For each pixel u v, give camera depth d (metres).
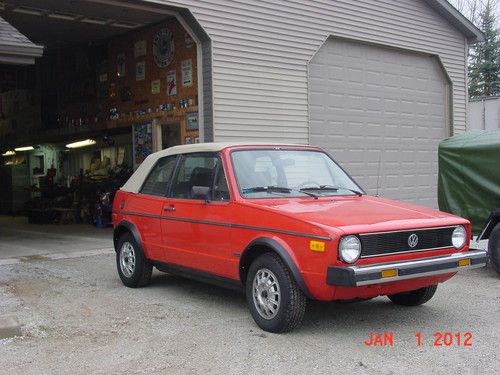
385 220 5.05
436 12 15.70
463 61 16.59
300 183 6.11
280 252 5.01
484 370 4.32
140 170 7.39
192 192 5.98
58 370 4.44
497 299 6.57
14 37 7.85
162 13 10.79
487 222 7.93
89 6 11.02
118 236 7.53
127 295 6.81
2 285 7.38
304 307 5.08
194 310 6.09
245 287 5.62
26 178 19.39
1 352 4.86
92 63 14.77
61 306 6.30
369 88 14.25
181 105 11.73
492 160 8.17
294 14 12.30
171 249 6.46
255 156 6.09
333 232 4.69
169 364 4.52
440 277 5.30
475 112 26.48
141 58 12.91
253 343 4.97
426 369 4.35
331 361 4.52
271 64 11.88
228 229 5.62
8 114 19.36
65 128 16.20
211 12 10.91
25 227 14.83
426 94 15.79
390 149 14.80
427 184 15.84
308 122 12.59
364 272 4.62
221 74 11.05
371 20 13.98
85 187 15.47
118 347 4.94
